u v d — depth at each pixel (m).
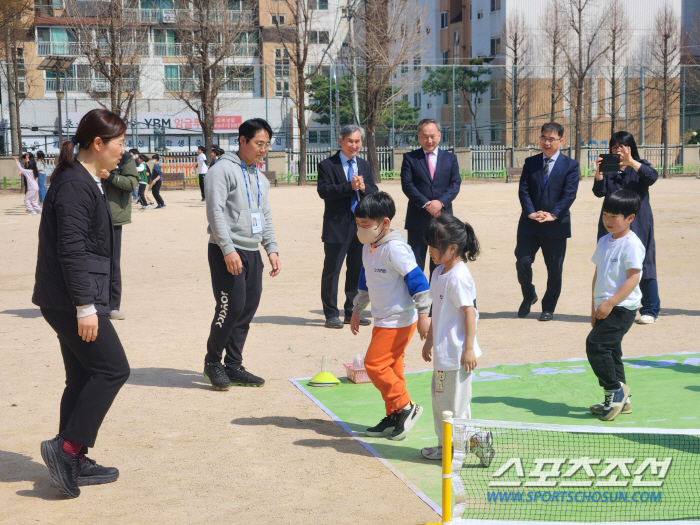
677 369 6.19
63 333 3.88
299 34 40.66
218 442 4.63
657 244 14.42
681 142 47.53
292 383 5.98
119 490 3.91
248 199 5.81
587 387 5.72
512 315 8.63
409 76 46.06
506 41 48.75
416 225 8.18
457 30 54.84
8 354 6.87
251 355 6.88
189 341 7.42
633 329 7.77
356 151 7.98
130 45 39.59
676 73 48.69
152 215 22.31
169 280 11.25
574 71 43.16
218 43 39.72
